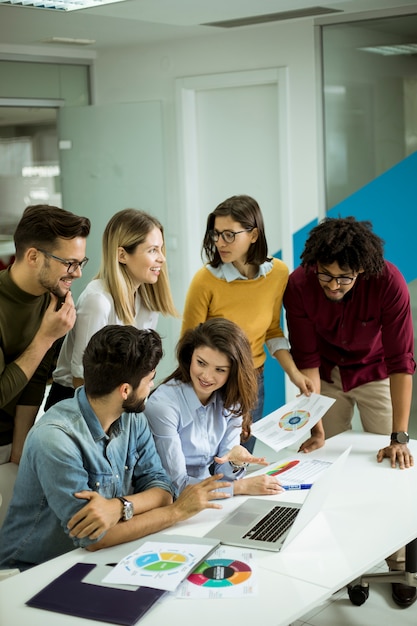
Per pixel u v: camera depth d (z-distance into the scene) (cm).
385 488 283
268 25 543
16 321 279
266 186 579
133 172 616
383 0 452
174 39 585
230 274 355
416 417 493
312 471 300
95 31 535
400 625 330
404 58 480
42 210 270
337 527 251
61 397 328
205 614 201
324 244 309
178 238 620
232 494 279
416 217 493
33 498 245
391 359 332
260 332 364
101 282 321
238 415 292
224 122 590
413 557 319
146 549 234
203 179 608
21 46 592
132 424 262
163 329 628
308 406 327
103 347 238
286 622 198
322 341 364
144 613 200
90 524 231
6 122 593
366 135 504
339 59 506
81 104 638
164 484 264
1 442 294
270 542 239
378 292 329
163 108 608
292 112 545
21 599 210
